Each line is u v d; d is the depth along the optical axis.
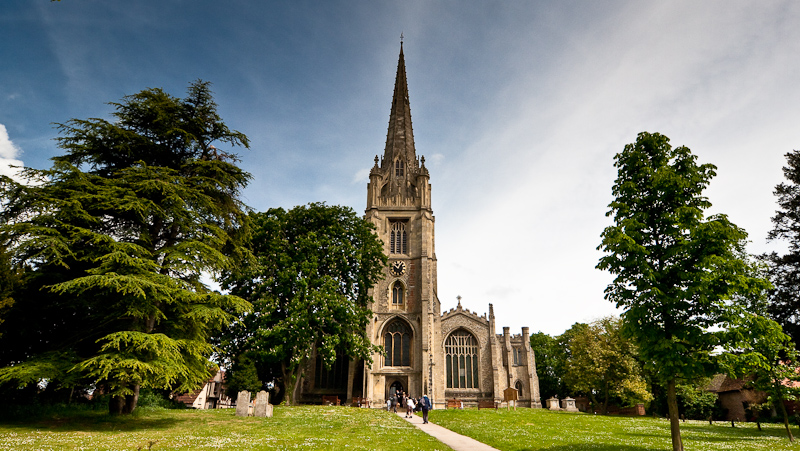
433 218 64.50
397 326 56.94
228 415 25.64
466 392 58.72
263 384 52.12
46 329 21.70
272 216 41.16
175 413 25.66
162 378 19.64
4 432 17.08
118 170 22.78
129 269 20.05
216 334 36.97
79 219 20.81
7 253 19.05
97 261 20.61
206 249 22.88
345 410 32.56
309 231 41.78
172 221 23.78
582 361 50.31
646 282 14.48
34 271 20.83
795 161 33.94
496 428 25.45
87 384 21.56
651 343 14.59
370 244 44.16
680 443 14.05
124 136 24.00
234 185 26.88
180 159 26.92
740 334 13.38
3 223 20.30
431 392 52.84
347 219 44.88
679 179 14.72
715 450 17.66
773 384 22.17
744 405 47.44
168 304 22.70
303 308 35.06
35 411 21.67
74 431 18.28
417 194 63.78
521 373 64.88
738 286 13.75
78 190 21.12
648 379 48.72
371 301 46.03
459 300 62.97
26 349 21.47
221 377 66.50
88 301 20.55
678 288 14.12
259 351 34.38
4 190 19.59
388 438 19.84
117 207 20.97
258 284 37.41
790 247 32.78
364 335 41.50
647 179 15.70
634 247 14.46
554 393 81.31
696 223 14.53
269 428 21.45
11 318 20.17
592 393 53.75
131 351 19.38
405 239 61.44
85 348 22.25
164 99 25.95
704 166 15.33
